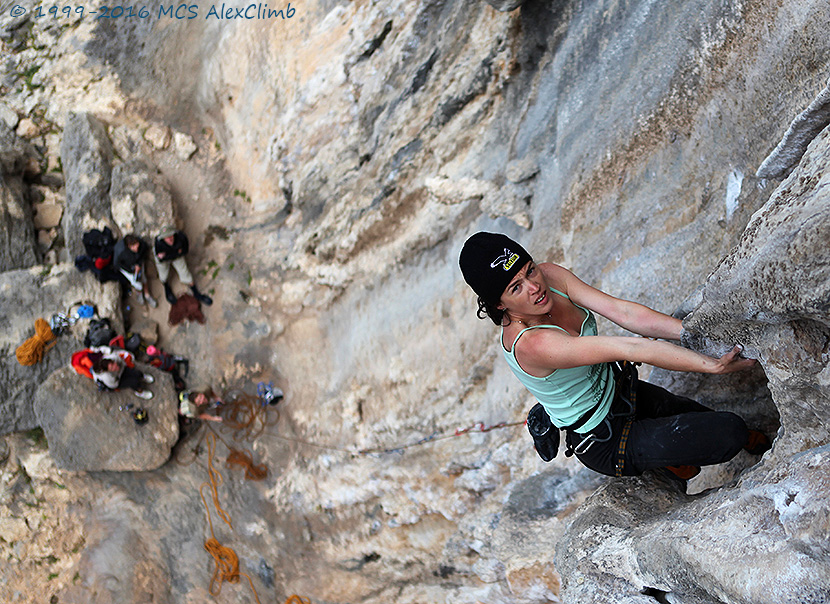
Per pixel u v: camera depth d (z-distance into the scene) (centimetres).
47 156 850
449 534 561
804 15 272
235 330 792
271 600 639
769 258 190
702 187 352
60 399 697
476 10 571
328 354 730
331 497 657
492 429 541
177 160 849
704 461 236
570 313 255
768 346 208
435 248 635
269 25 754
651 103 400
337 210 716
